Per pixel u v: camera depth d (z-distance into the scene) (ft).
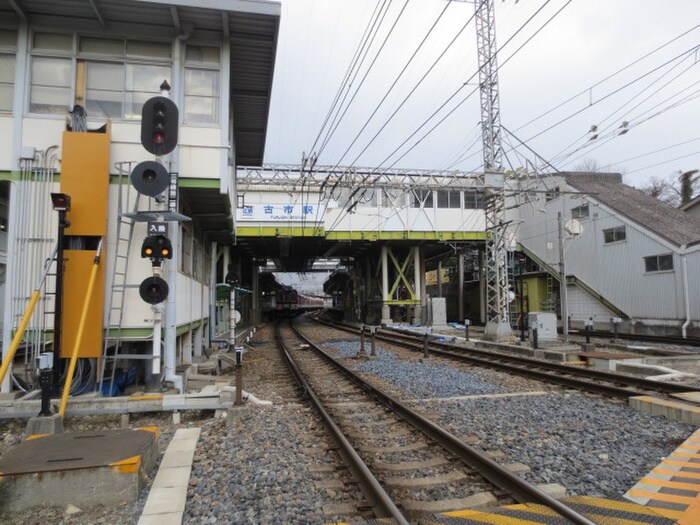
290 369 45.06
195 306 46.16
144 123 26.45
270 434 22.59
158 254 27.43
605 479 16.69
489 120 76.89
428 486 16.29
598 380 37.32
